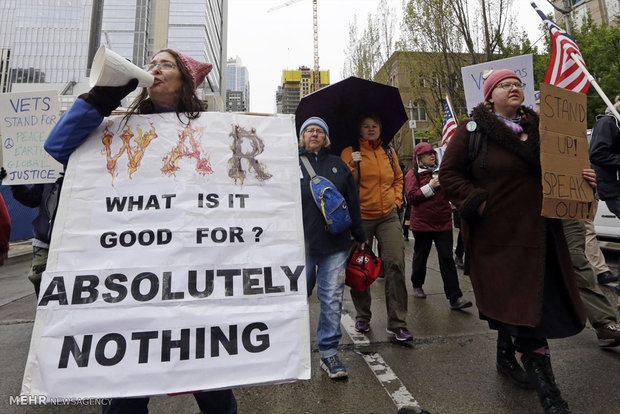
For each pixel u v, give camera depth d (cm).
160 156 152
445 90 1416
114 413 135
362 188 313
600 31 1839
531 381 187
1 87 7731
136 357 131
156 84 157
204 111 169
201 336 136
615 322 262
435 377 241
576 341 286
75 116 139
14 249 1004
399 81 2252
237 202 153
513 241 194
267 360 139
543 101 193
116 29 8088
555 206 186
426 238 411
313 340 318
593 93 1770
